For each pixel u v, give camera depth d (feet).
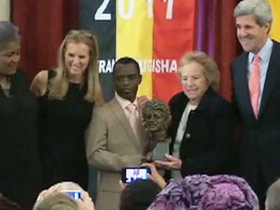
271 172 20.10
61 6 23.48
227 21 23.44
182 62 20.42
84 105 20.49
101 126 20.48
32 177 19.99
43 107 20.43
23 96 19.99
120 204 13.39
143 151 20.49
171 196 11.03
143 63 23.70
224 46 23.48
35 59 23.62
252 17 19.74
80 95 20.51
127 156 20.22
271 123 20.13
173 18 23.63
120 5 23.63
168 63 23.71
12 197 19.83
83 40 20.26
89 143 20.47
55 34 23.47
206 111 20.22
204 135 20.18
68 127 20.47
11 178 19.79
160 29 23.68
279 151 20.11
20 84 20.11
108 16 23.67
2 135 19.67
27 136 19.90
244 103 20.22
